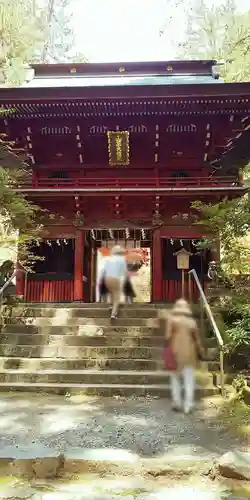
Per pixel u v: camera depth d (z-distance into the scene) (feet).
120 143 56.08
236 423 22.09
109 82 62.85
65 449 17.62
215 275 45.57
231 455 16.60
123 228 57.06
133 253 82.33
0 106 51.57
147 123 55.57
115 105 51.98
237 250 41.42
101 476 15.99
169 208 57.36
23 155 58.65
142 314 40.45
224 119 54.95
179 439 19.47
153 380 30.32
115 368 32.40
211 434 20.29
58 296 57.06
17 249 53.36
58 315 40.83
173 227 56.90
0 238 47.91
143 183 56.49
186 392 24.71
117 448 18.02
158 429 21.01
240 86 50.14
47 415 23.49
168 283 57.26
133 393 28.84
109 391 28.89
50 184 56.75
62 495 14.35
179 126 56.18
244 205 39.45
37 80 65.41
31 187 55.93
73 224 56.75
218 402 26.45
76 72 66.85
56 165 59.47
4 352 34.47
